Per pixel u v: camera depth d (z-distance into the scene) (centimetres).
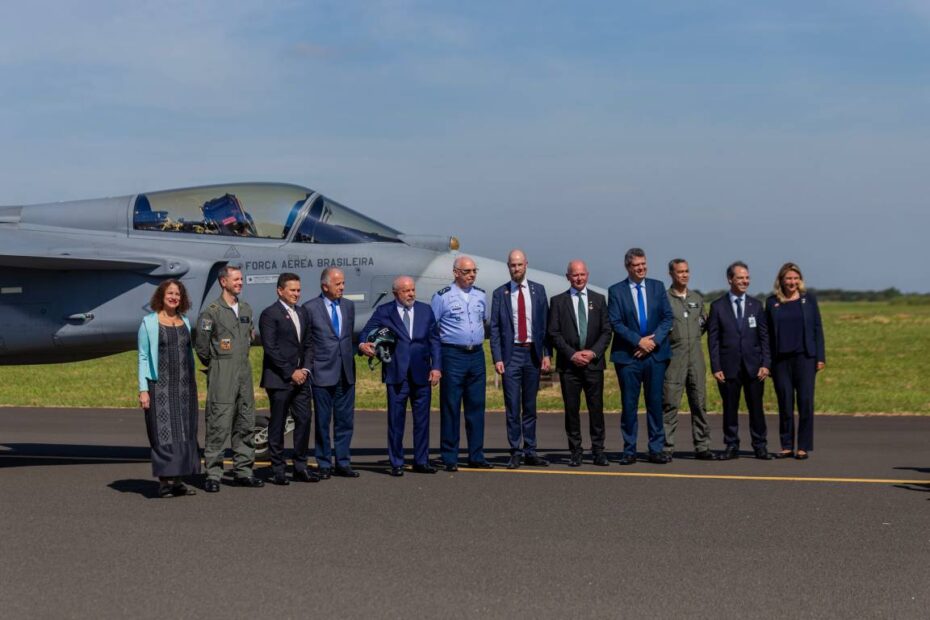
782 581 642
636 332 1159
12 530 792
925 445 1352
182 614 575
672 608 587
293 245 1212
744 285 1211
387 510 871
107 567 676
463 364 1109
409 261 1206
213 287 1197
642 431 1587
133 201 1253
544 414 1867
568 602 598
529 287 1144
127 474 1099
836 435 1478
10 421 1756
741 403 2017
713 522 819
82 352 1227
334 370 1058
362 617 570
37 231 1244
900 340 4419
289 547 732
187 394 949
